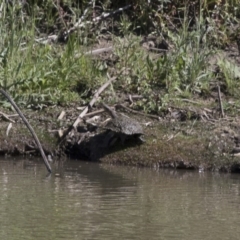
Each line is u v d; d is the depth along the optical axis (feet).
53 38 67.87
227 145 54.60
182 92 61.41
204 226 38.81
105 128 54.80
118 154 54.49
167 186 47.67
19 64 60.75
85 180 48.65
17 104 59.36
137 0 70.28
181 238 36.73
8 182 47.29
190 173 52.47
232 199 44.57
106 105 57.06
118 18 70.69
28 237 36.22
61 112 58.59
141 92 61.41
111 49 66.64
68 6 70.23
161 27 69.21
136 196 44.73
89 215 40.19
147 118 58.23
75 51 64.85
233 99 61.62
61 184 47.21
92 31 68.85
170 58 63.00
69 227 37.99
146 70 63.05
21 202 42.50
